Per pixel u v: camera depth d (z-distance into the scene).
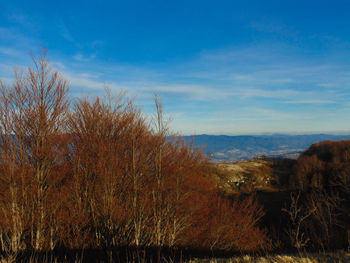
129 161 10.03
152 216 10.67
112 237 8.90
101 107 10.40
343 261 5.88
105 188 9.01
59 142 9.30
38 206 8.52
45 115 8.70
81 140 10.01
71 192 9.74
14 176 8.21
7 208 8.20
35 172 8.72
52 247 8.62
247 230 16.34
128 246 9.34
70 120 9.89
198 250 12.09
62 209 9.36
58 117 9.07
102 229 9.29
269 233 18.03
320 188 25.28
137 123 10.42
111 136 10.16
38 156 8.50
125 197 10.14
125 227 9.59
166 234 10.89
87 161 9.68
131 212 9.68
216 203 16.75
